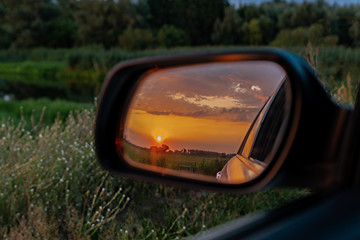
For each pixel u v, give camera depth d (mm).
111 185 3143
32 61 43906
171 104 1094
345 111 666
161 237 2580
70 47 55344
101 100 1234
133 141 1184
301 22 41719
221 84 1115
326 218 532
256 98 1248
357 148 614
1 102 10188
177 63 1124
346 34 13477
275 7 54031
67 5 60000
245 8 54625
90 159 3408
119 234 2555
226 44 49719
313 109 667
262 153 1153
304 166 678
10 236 2395
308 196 618
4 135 3910
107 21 49469
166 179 1098
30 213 2605
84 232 2523
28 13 53281
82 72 32531
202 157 1069
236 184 1005
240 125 1241
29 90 20469
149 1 57938
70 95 17781
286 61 711
